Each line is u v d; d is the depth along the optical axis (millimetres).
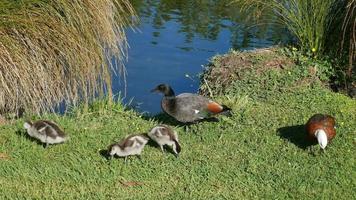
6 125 7707
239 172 7043
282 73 8828
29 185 6762
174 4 12734
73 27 7898
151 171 7031
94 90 8117
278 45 9500
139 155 7191
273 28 11102
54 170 6973
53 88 7934
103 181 6863
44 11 7879
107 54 8188
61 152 7258
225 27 11508
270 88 8586
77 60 7918
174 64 10156
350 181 6945
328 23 9016
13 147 7289
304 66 8883
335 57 8984
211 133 7652
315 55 9023
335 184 6902
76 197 6648
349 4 8562
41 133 7238
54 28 7867
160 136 7219
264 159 7250
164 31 11328
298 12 9109
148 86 9484
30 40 7773
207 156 7281
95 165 7059
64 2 7863
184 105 7531
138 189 6781
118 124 7852
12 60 7652
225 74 8969
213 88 8867
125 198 6652
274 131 7703
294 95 8469
